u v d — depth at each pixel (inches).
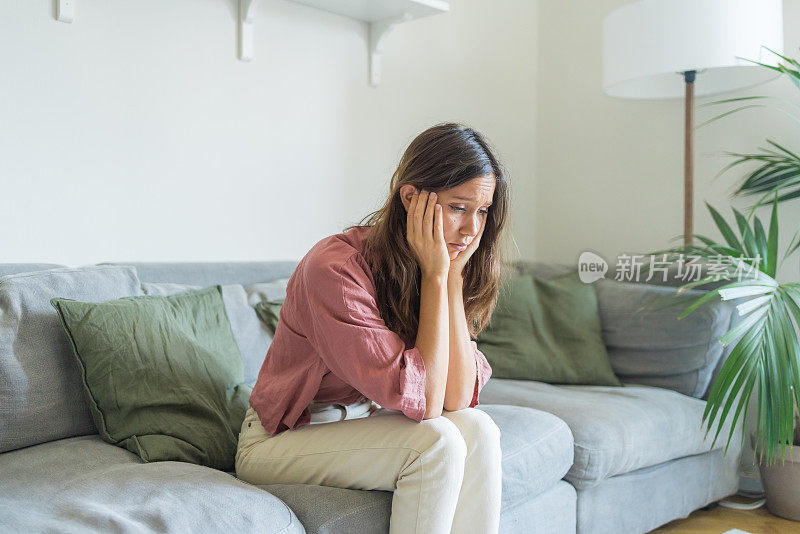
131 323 64.7
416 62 120.1
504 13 133.0
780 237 106.3
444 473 51.3
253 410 62.6
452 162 56.2
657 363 94.2
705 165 115.1
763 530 89.0
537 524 70.9
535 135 138.4
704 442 88.2
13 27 79.7
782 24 101.0
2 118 79.2
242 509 48.1
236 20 98.1
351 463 54.6
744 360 78.1
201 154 95.5
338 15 109.2
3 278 63.0
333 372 56.6
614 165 127.5
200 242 95.9
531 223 138.5
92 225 86.3
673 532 88.7
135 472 52.4
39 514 45.1
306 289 55.1
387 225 58.5
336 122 109.7
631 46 98.9
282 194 103.9
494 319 102.0
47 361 61.3
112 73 87.3
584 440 75.4
